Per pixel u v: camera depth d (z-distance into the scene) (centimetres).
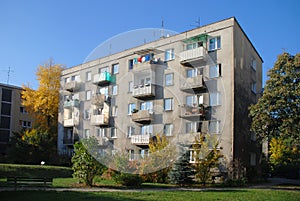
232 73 2066
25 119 3984
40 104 3338
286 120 1669
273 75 1775
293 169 2847
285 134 1677
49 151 2841
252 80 2453
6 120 3806
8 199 955
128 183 1426
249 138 2278
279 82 1736
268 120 1739
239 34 2209
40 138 2828
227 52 2102
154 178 1662
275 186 1800
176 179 1614
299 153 2822
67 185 1426
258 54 2662
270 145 3023
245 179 1906
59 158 2775
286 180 2511
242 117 2159
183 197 1067
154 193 1162
